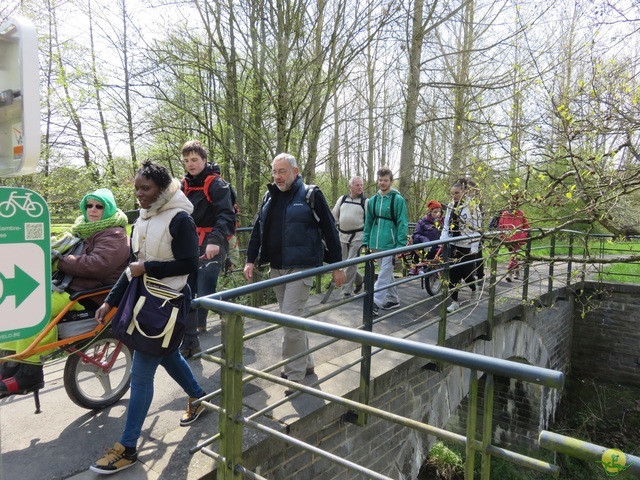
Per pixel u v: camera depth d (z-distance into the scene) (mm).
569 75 3953
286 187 3158
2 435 2715
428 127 12094
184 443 2619
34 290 1528
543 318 8219
